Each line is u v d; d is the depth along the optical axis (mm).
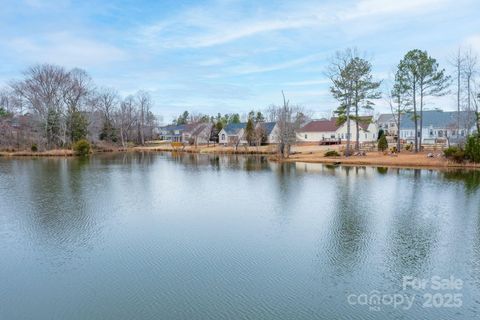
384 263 12117
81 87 72562
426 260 12391
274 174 34281
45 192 24312
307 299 9758
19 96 69750
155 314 9023
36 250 13320
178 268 11664
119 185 27547
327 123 80000
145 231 15516
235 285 10500
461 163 36719
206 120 119438
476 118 45906
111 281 10773
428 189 24875
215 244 13859
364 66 48719
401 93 48219
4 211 18844
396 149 48469
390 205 20109
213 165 43969
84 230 15672
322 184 27703
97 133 78188
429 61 44875
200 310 9203
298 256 12664
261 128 74688
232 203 20969
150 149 80750
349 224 16484
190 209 19469
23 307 9398
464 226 16094
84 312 9133
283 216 17922
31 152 60906
